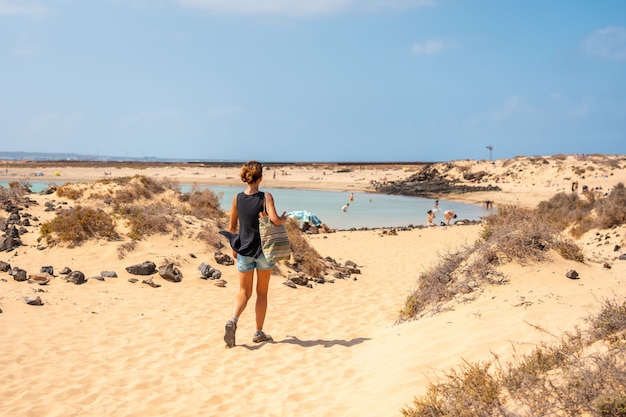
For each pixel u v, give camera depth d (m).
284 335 8.02
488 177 71.38
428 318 7.72
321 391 5.67
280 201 51.00
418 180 77.38
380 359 6.45
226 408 5.27
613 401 3.27
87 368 6.23
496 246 8.80
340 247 20.92
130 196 17.33
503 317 6.79
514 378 4.31
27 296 8.98
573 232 19.81
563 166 68.00
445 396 4.50
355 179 83.62
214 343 7.45
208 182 76.25
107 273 11.29
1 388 5.54
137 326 8.11
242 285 7.43
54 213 15.98
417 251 19.80
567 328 5.85
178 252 13.38
